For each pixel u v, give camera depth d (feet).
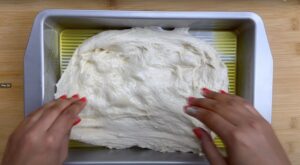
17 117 2.32
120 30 2.20
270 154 1.59
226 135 1.63
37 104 2.00
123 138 2.23
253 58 2.06
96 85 2.19
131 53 2.17
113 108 2.19
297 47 2.34
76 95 2.07
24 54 2.17
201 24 2.17
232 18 2.04
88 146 2.29
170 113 2.19
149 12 2.01
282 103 2.35
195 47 2.16
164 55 2.18
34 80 2.00
